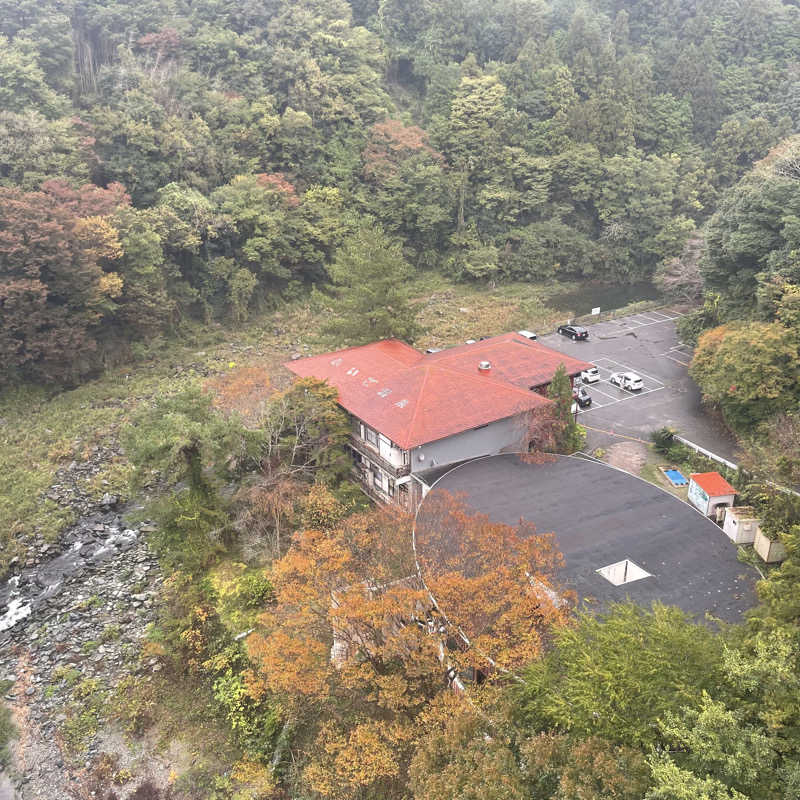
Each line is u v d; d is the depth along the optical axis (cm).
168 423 3209
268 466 3656
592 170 8512
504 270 8238
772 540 2652
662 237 8288
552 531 2900
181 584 3419
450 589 2166
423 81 9862
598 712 1557
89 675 2989
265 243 6694
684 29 10500
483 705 1925
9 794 2489
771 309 4412
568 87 8994
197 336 6450
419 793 1733
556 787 1528
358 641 2355
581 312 7444
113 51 8112
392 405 3744
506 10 10106
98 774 2550
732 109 9656
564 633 1844
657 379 5294
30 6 7556
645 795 1373
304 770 2364
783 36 10294
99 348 5794
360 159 8150
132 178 6538
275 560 3438
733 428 4278
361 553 2678
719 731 1382
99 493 4278
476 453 3700
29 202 4988
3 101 6356
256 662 2773
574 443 3969
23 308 5034
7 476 4366
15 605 3412
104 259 5662
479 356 4334
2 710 2817
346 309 4781
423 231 8256
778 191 4750
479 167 8525
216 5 8600
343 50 8656
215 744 2647
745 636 1748
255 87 7881
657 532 2877
